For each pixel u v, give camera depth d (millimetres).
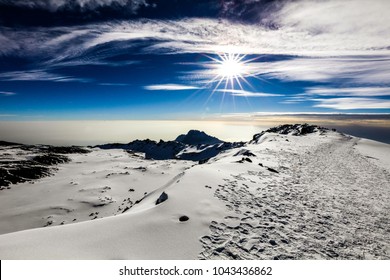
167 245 9672
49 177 111875
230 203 13898
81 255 8547
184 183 15391
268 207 14609
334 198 19094
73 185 95562
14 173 107188
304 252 10516
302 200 17188
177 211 11992
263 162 27906
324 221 14164
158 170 131750
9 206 73438
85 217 66125
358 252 11242
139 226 10695
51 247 8781
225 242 10289
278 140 53719
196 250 9586
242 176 19828
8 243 8859
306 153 40938
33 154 167000
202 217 11820
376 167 35906
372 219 15844
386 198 21312
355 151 51281
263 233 11477
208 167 20656
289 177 23203
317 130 91000
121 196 85125
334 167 32562
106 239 9648
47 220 63406
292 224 12969
